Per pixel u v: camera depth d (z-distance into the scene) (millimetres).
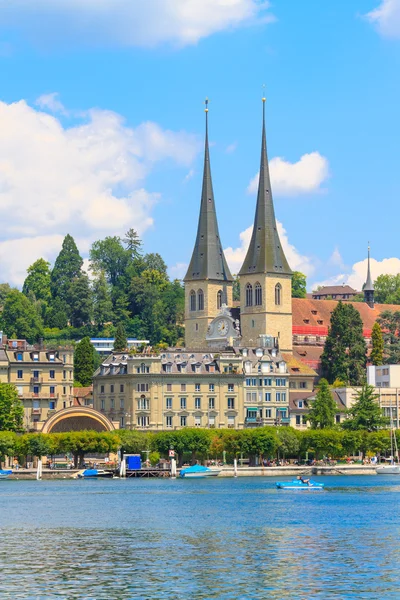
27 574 153750
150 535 190250
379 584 147500
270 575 153125
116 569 157250
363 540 184250
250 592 143375
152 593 142875
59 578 151250
